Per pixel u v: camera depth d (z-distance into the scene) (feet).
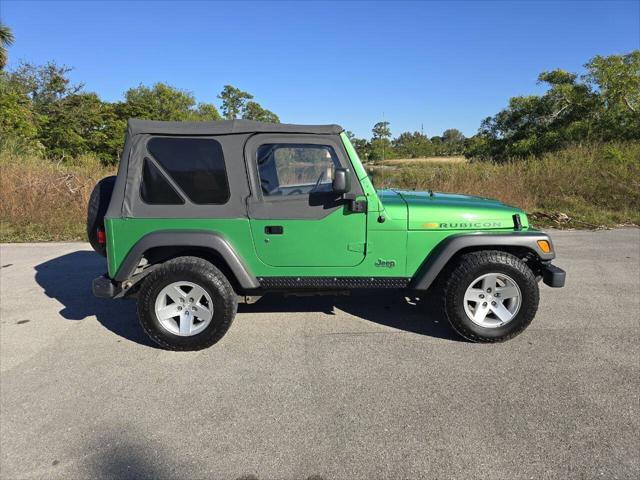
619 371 10.82
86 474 7.61
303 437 8.52
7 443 8.43
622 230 29.12
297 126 11.76
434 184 40.11
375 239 12.10
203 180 11.79
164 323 12.05
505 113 73.41
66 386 10.43
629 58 60.59
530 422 8.87
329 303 15.76
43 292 17.21
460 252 12.63
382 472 7.57
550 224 31.09
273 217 11.84
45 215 29.99
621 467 7.61
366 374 10.84
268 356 11.84
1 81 71.51
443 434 8.55
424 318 14.35
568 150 47.26
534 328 13.42
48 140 75.31
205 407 9.55
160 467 7.78
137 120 11.71
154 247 11.98
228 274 12.81
